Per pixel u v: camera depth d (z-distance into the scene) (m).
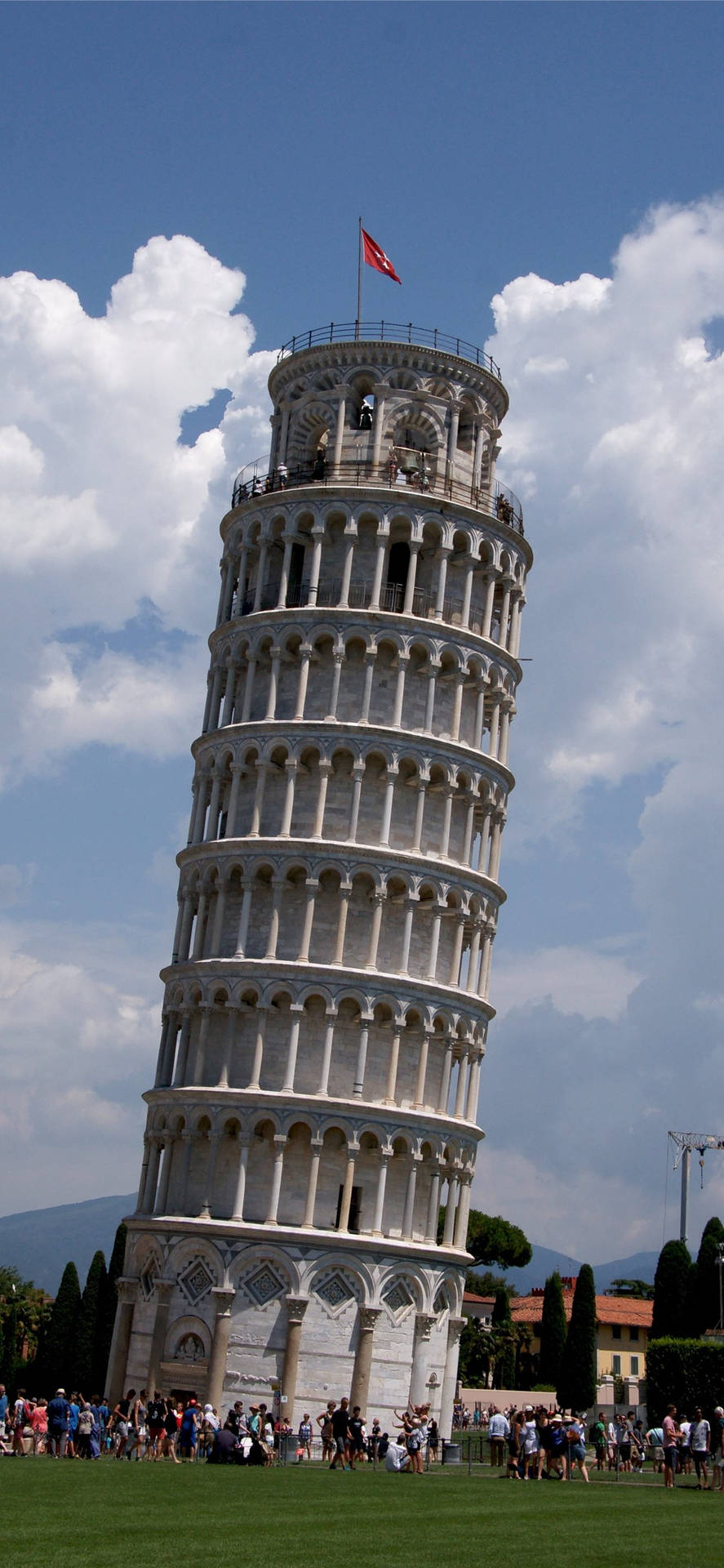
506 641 92.81
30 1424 65.69
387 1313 80.06
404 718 87.19
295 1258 78.88
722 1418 61.94
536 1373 151.50
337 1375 78.31
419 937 85.88
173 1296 80.38
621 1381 132.88
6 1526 34.38
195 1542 33.09
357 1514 40.94
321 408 93.44
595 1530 39.59
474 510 90.12
